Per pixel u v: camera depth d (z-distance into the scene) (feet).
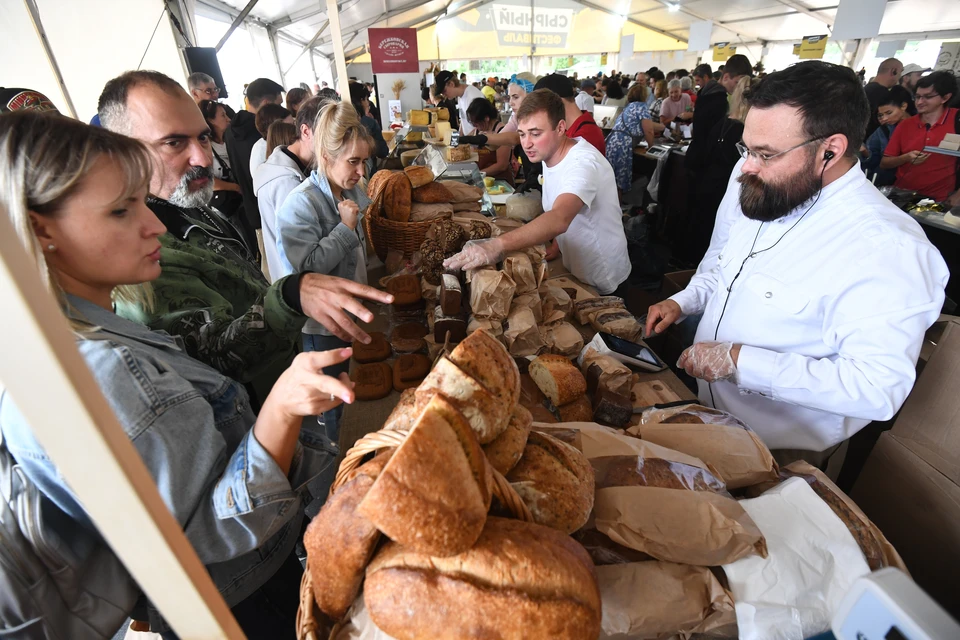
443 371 2.09
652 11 51.70
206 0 18.63
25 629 2.09
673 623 2.12
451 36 55.31
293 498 2.39
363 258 6.55
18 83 10.65
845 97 3.36
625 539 2.28
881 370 3.35
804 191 3.70
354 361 4.87
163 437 2.03
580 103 25.59
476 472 1.73
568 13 56.49
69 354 0.90
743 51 52.31
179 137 3.54
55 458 0.96
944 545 3.52
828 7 36.01
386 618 1.69
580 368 4.28
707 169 12.56
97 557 2.35
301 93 14.17
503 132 12.53
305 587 2.18
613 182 6.89
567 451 2.46
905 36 33.06
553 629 1.59
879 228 3.45
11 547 2.05
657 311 5.24
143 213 2.29
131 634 5.05
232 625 1.29
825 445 4.20
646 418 3.37
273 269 7.04
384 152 14.79
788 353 3.97
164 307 3.20
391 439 1.98
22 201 1.84
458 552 1.61
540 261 5.13
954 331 3.54
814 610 2.13
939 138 11.40
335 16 5.49
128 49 12.96
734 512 2.34
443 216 6.40
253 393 3.96
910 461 3.75
